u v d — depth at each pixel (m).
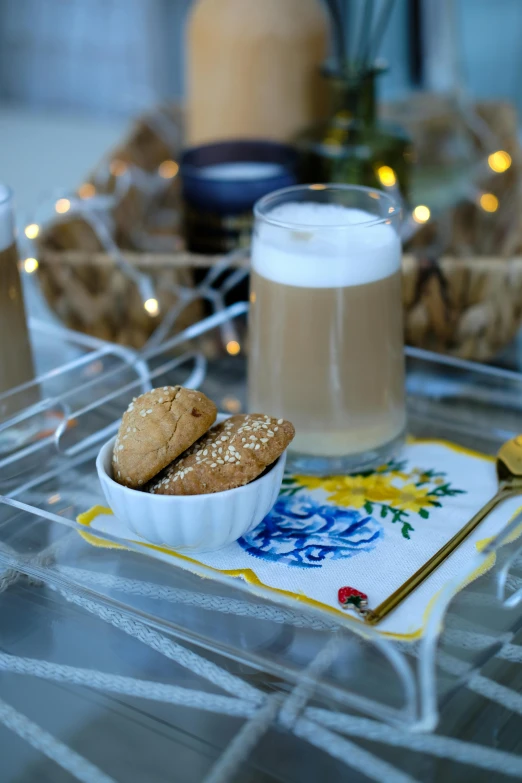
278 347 0.62
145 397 0.58
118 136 1.45
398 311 0.63
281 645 0.53
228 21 0.93
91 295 0.81
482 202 0.93
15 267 0.67
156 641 0.54
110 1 1.72
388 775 0.48
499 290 0.77
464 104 1.05
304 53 0.94
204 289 0.82
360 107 0.87
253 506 0.57
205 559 0.58
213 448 0.56
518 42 1.52
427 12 1.36
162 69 1.74
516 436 0.68
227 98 0.96
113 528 0.60
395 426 0.65
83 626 0.55
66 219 0.88
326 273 0.60
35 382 0.69
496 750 0.48
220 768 0.48
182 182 0.85
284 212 0.64
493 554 0.57
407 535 0.59
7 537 0.60
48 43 1.79
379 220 0.61
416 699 0.48
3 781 0.48
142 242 0.95
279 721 0.50
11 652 0.54
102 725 0.50
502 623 0.53
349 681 0.50
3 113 1.64
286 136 0.96
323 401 0.63
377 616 0.53
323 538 0.59
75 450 0.67
